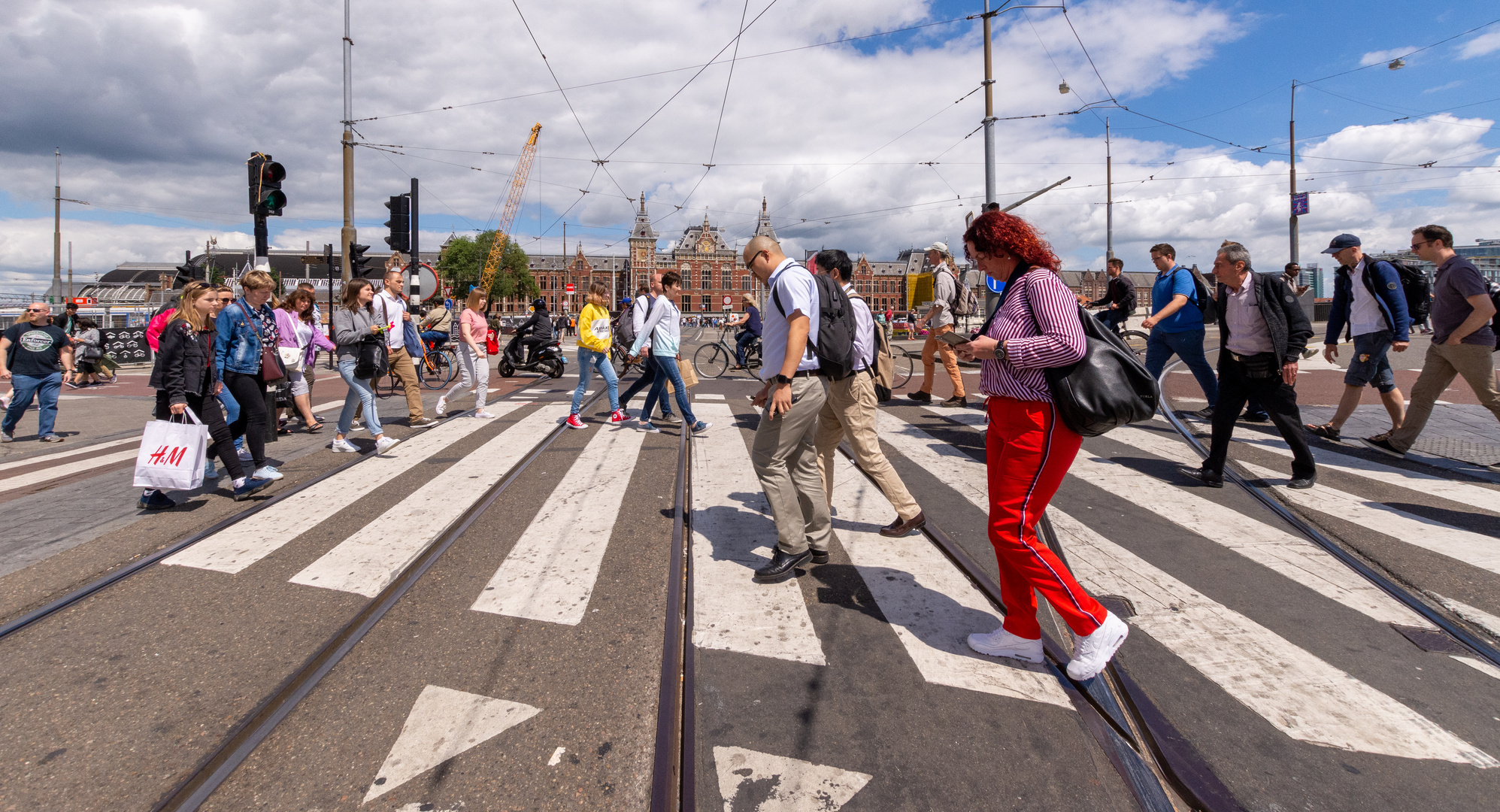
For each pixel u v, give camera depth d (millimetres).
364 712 2332
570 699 2393
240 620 3000
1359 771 2027
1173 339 7148
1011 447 2426
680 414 8625
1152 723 2242
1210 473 4828
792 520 3348
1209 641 2760
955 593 3203
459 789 1961
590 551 3771
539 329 14391
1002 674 2525
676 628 2900
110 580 3379
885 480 3818
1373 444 5906
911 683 2467
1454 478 4957
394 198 13914
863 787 1953
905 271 119688
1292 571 3428
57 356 7660
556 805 1894
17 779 2014
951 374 8727
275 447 6645
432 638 2828
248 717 2289
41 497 4973
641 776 2008
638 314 7738
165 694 2447
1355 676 2514
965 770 2025
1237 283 4621
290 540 3965
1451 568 3391
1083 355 2283
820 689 2426
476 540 3969
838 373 3357
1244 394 4707
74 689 2479
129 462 6324
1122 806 1890
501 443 6723
